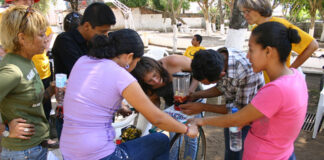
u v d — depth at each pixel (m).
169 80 2.36
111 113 1.58
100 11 2.29
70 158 1.58
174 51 13.06
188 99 2.42
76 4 5.71
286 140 1.61
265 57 1.51
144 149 1.82
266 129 1.62
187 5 34.16
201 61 1.89
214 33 26.55
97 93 1.49
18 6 1.69
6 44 1.67
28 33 1.64
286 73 1.54
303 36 2.71
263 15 2.59
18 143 1.74
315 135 4.09
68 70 2.45
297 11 22.25
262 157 1.67
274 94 1.45
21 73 1.66
